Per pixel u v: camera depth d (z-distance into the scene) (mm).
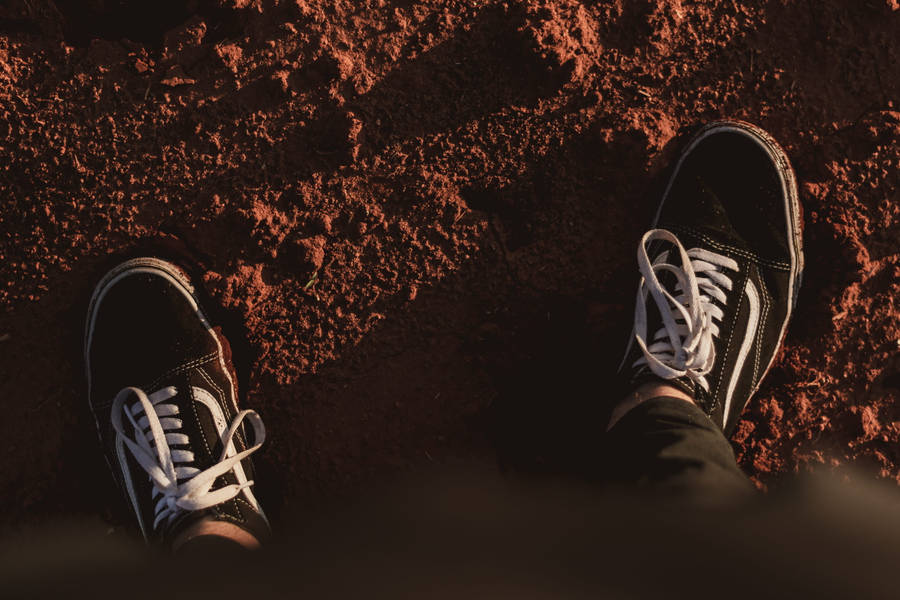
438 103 1216
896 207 1213
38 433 1177
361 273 1205
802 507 831
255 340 1201
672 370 1056
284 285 1201
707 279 1172
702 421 1001
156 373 1169
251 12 1200
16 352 1178
